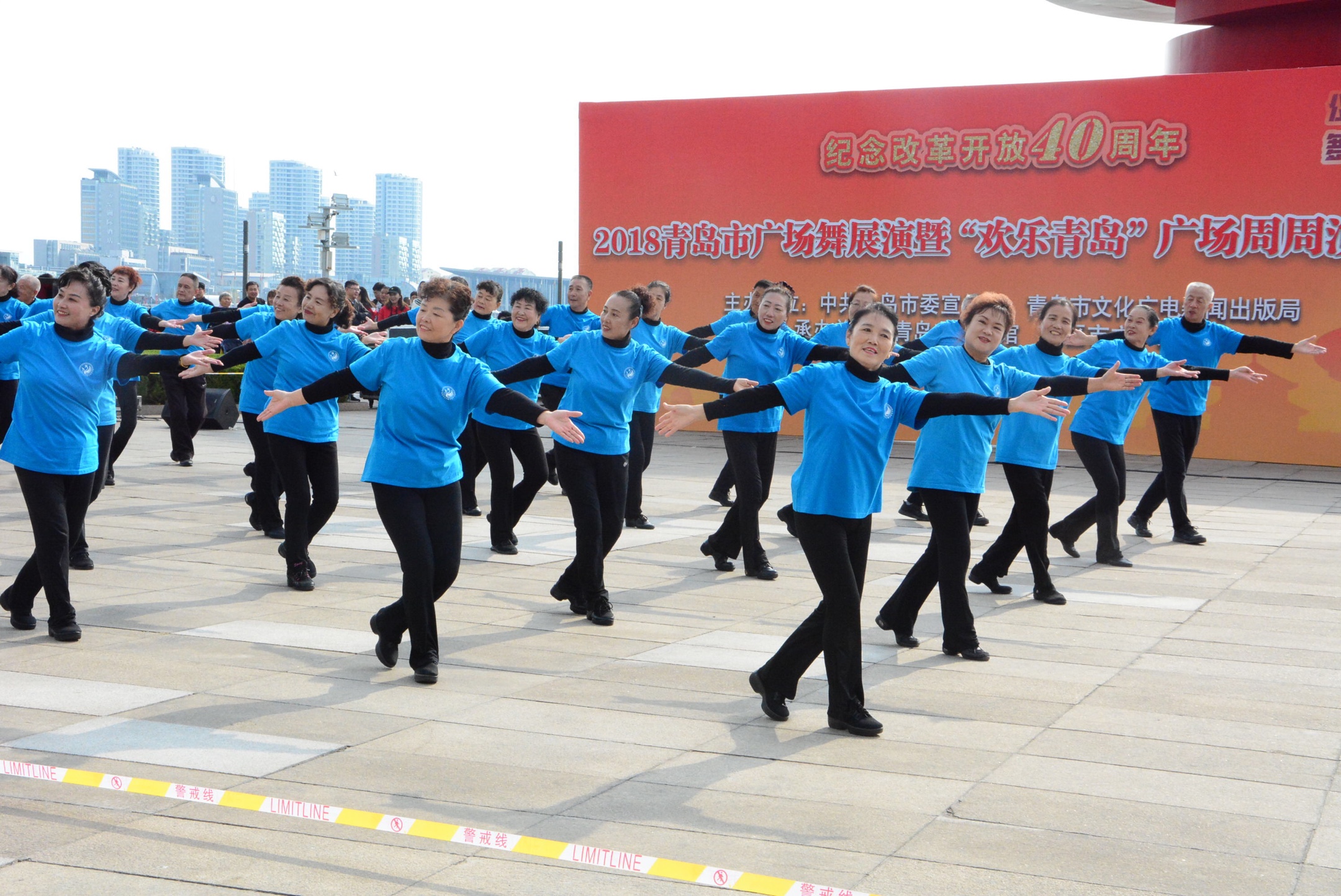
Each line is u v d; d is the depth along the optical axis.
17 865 3.74
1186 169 16.92
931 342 10.76
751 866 3.85
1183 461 10.54
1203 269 16.95
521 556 9.33
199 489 12.62
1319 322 16.41
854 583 5.21
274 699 5.52
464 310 5.84
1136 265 17.30
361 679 5.89
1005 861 3.92
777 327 8.95
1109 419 9.33
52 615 6.46
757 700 5.70
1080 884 3.76
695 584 8.44
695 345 10.37
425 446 5.86
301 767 4.64
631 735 5.13
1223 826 4.25
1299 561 9.70
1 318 10.96
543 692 5.74
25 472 6.41
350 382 5.85
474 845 3.96
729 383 7.17
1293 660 6.59
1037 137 17.70
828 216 18.94
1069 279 17.69
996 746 5.09
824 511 5.17
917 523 11.39
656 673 6.12
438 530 5.89
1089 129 17.41
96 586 7.88
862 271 18.83
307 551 8.04
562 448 7.25
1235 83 16.59
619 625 7.17
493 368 9.63
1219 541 10.70
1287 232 16.48
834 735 5.20
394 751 4.86
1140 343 9.26
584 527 7.17
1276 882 3.80
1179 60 20.39
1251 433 16.89
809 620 5.33
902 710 5.58
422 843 3.96
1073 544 9.83
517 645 6.64
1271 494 14.02
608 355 7.20
